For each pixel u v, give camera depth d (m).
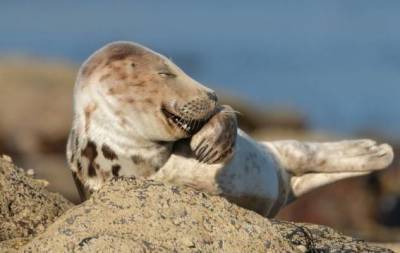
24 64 105.06
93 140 26.86
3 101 89.56
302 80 163.00
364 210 59.94
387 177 61.78
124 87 26.59
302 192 33.47
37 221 26.36
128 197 23.55
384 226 59.28
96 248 21.97
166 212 23.20
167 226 22.91
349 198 60.34
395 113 130.75
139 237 22.58
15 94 91.62
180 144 27.20
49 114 87.44
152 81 26.53
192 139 26.34
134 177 24.36
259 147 31.11
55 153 83.88
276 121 101.12
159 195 23.56
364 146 33.69
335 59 193.50
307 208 59.44
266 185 29.88
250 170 29.23
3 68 101.62
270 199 30.23
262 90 157.88
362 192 60.72
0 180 26.84
